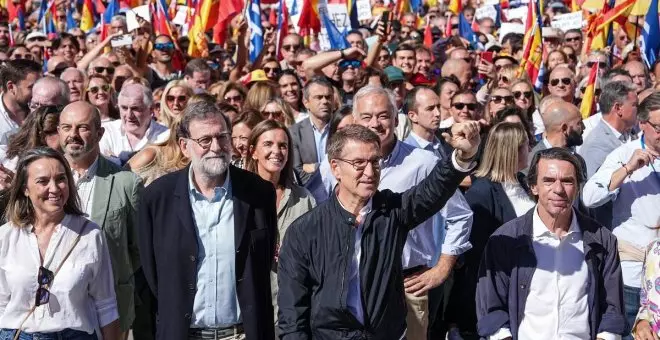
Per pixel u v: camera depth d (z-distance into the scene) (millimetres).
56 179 8656
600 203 10938
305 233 8234
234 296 8906
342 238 8133
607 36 21859
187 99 14188
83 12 27891
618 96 12680
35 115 10484
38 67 13320
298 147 14211
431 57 19578
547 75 20062
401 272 8375
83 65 19625
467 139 7816
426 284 10305
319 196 11180
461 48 19422
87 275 8805
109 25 22266
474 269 11320
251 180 9070
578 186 8758
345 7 22828
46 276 8633
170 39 20469
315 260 8195
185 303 8781
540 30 20078
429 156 10547
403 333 8406
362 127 8195
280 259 8359
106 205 9859
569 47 21641
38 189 8602
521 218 8945
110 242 9852
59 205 8672
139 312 10219
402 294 8375
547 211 8672
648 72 18188
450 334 11852
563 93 16719
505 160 11164
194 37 22578
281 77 16844
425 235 10359
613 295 8758
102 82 15406
